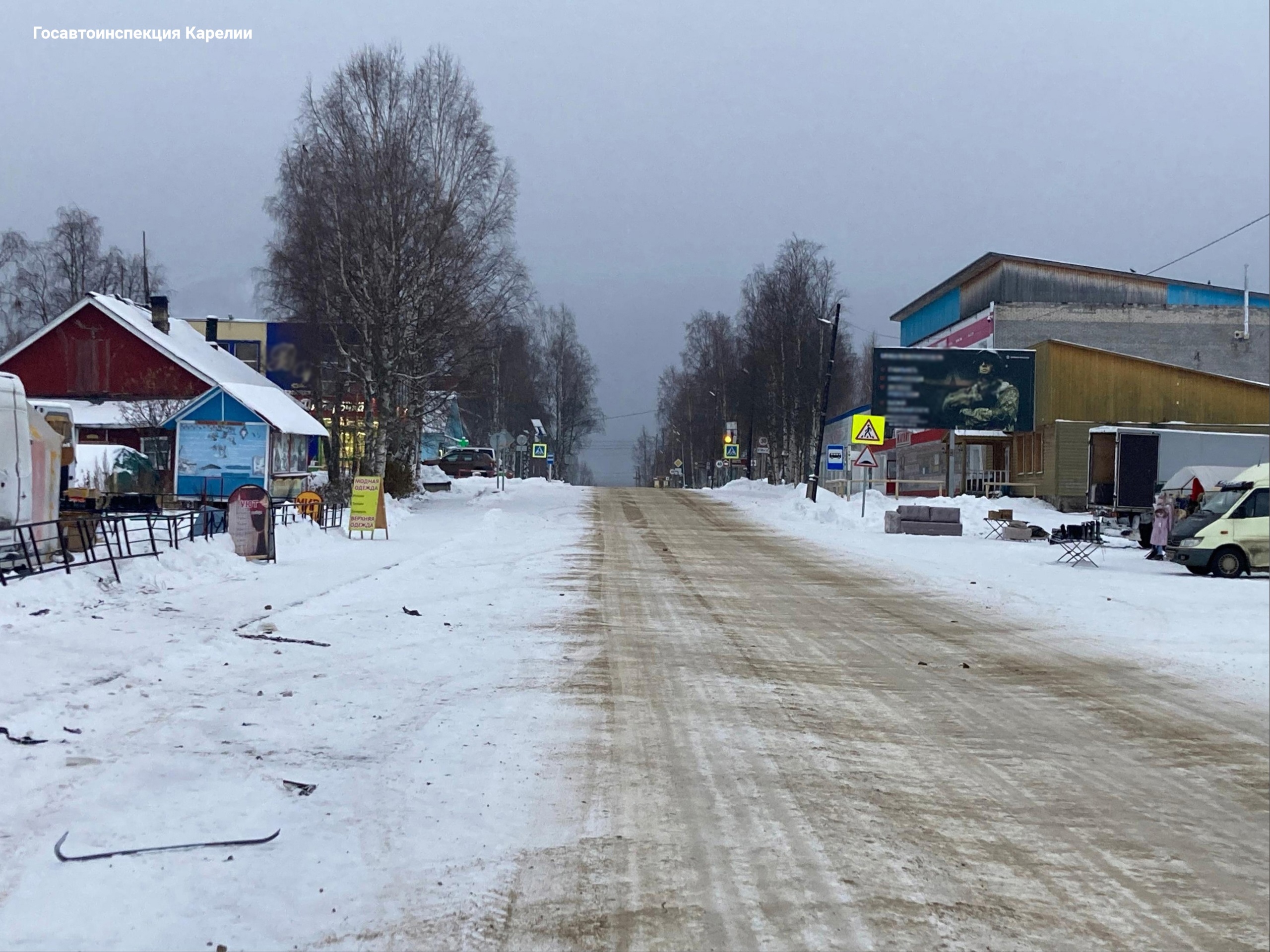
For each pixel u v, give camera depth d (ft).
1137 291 183.62
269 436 86.99
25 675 27.48
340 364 131.44
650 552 78.23
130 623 36.22
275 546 62.23
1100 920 16.90
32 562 46.42
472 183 119.14
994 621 49.29
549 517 112.98
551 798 21.33
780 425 216.33
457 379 134.41
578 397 299.38
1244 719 31.12
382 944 14.75
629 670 34.47
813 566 73.00
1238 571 68.90
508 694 30.14
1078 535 86.63
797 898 16.98
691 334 290.15
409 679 31.19
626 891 16.98
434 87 118.11
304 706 27.17
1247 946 16.14
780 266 213.87
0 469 44.37
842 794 22.62
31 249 187.01
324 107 115.34
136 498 85.30
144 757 21.86
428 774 22.26
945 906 17.03
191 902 15.51
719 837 19.61
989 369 149.38
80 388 129.59
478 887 16.84
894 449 201.57
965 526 109.81
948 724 29.40
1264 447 119.03
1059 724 29.96
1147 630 47.24
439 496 145.48
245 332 206.90
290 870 16.89
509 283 128.26
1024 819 21.79
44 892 15.44
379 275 113.09
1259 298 182.91
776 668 36.11
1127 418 143.43
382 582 53.78
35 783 19.74
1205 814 22.66
